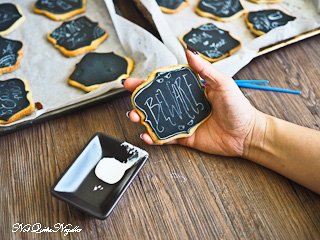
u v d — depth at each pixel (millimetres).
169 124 342
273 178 343
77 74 412
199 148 356
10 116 376
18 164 350
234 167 349
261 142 341
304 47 448
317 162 320
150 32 457
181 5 485
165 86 343
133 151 337
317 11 484
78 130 373
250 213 322
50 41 446
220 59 429
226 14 480
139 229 312
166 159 352
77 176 323
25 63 428
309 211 324
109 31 462
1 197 330
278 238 309
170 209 323
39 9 471
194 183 338
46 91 404
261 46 435
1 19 458
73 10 474
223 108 329
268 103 396
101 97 384
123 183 321
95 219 316
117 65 419
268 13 479
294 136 333
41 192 333
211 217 319
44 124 375
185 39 448
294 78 419
